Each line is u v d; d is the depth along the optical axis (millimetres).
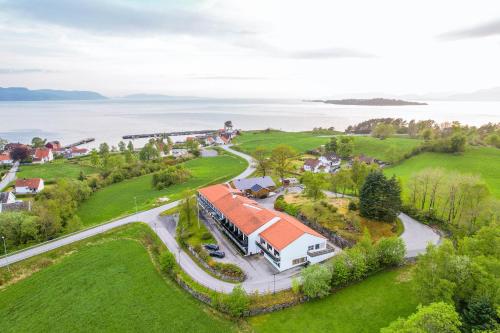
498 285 39125
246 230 65688
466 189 67625
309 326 45031
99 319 47312
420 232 71312
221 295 50500
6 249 68375
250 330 44969
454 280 42500
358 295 50844
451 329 33531
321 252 61719
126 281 56375
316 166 130625
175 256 65000
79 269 59938
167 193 107750
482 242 47938
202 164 154000
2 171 152500
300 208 82500
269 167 120875
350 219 73188
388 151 148375
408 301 48594
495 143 165000
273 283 55062
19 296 53062
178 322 46750
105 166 146750
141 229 77000
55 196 94375
